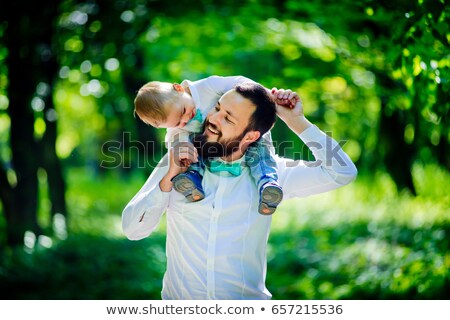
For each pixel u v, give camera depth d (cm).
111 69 1553
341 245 1490
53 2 1320
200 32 1936
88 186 3266
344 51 1488
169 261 544
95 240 1565
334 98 2036
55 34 1373
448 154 1532
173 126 570
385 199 1808
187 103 564
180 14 1584
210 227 521
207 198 527
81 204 2411
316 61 1786
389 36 1005
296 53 1836
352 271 1197
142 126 1839
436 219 1340
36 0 1300
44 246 1338
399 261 1129
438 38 809
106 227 1912
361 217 1759
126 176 3300
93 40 1467
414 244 1227
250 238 527
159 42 1912
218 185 530
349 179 539
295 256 1419
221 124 525
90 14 1432
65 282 1179
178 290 532
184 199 528
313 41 1739
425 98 892
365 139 1992
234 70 2147
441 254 1045
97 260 1325
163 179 526
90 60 1494
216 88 570
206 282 520
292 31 1758
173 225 535
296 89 2027
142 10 1530
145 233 546
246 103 521
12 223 1327
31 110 1361
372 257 1236
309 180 546
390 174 1705
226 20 1750
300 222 1934
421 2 804
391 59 927
